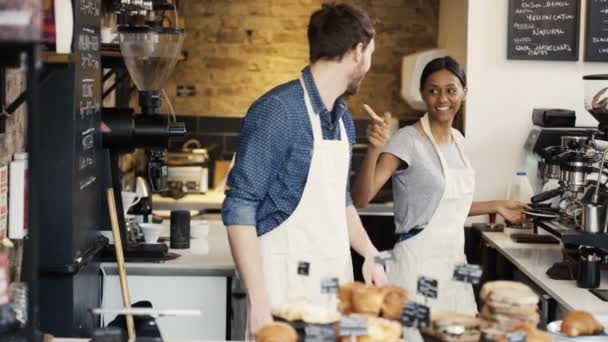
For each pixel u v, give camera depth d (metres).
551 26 5.50
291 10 7.64
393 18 7.59
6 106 3.36
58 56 2.95
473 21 5.53
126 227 4.45
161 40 4.25
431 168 4.22
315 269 3.34
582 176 4.47
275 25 7.65
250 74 7.69
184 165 7.01
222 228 5.43
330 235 3.34
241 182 3.18
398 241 4.33
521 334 2.44
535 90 5.56
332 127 3.35
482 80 5.56
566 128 5.31
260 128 3.19
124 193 4.83
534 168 5.41
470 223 5.57
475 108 5.57
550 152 4.90
